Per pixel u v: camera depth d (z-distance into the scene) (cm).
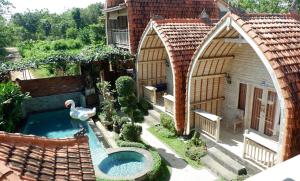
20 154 500
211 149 1123
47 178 470
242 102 1274
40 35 6744
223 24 975
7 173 423
